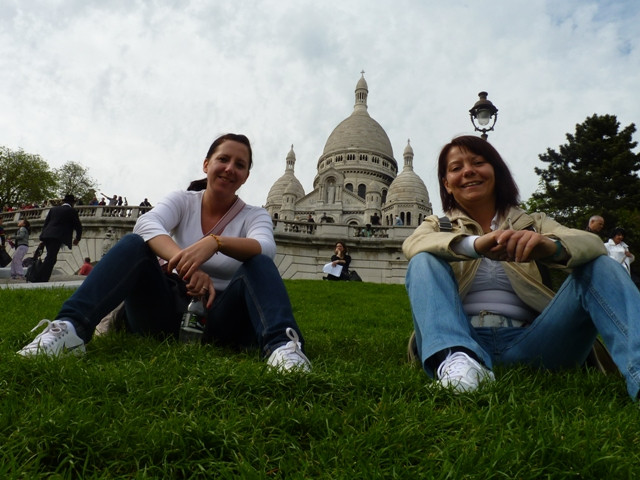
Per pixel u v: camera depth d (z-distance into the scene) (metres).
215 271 1.72
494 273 1.50
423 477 0.74
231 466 0.79
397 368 1.41
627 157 17.58
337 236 13.44
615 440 0.88
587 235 1.26
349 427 0.91
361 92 49.28
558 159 19.02
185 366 1.26
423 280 1.35
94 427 0.88
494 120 6.30
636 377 1.08
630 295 1.16
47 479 0.75
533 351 1.38
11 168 26.41
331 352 1.80
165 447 0.83
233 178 1.76
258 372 1.16
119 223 13.66
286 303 1.50
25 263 9.58
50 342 1.32
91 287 1.43
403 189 39.31
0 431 0.86
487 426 0.90
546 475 0.76
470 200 1.55
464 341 1.24
